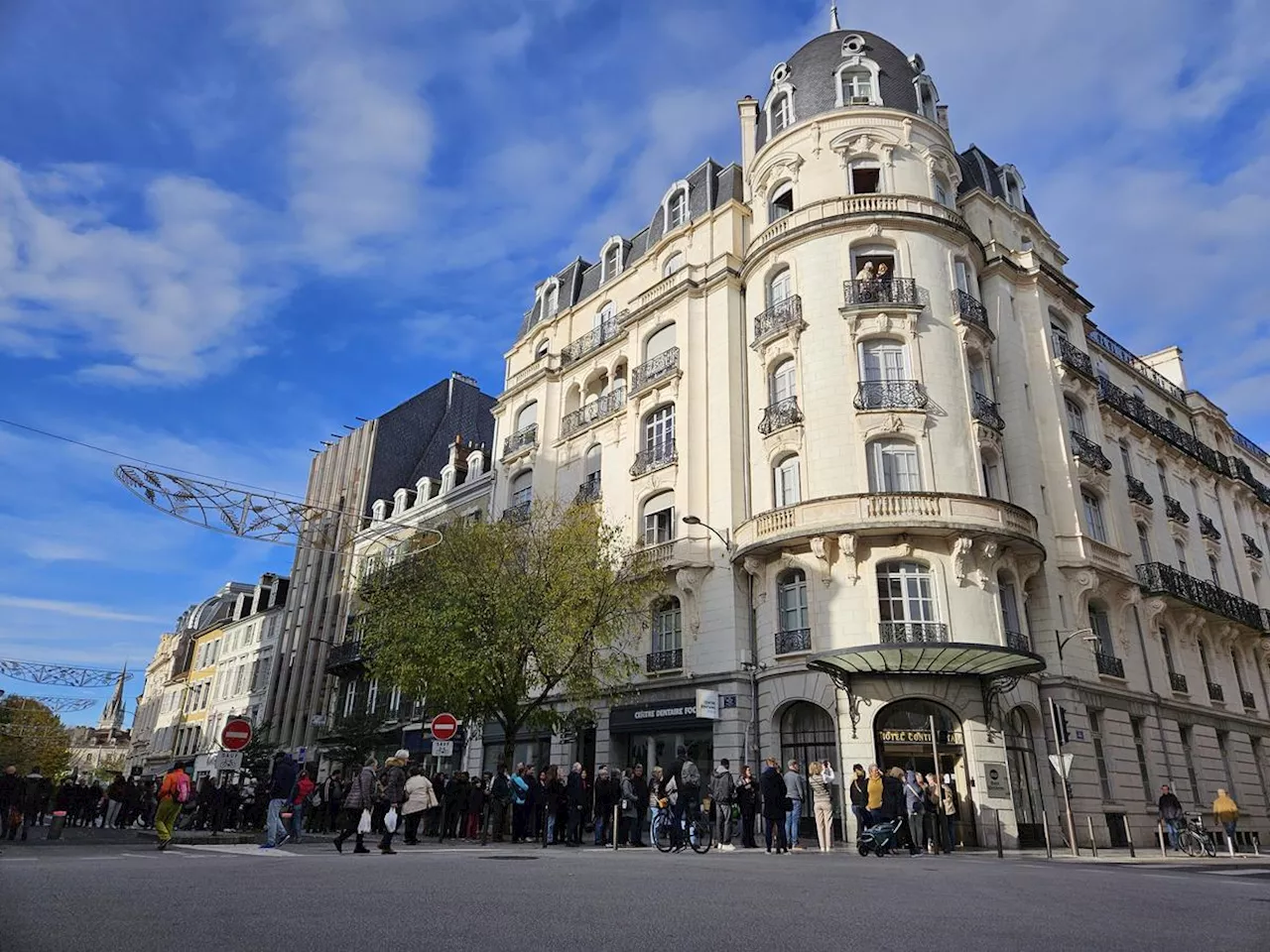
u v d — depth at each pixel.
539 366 36.03
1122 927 5.96
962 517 22.14
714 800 17.91
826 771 16.55
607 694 24.06
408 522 42.47
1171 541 31.89
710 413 27.67
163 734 64.44
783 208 28.86
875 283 25.23
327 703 42.88
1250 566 37.53
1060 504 26.19
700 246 30.70
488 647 21.02
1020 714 23.09
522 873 9.18
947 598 21.83
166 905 5.77
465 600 21.78
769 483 25.08
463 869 9.54
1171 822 21.08
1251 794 30.41
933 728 18.69
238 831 22.30
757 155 29.41
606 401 31.97
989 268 28.34
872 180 28.00
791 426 24.66
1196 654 30.33
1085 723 23.75
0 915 5.05
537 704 22.00
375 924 5.20
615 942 4.84
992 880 9.87
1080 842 22.47
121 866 9.07
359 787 13.70
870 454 23.77
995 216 30.28
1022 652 19.33
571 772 17.92
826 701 21.84
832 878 9.57
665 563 26.05
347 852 13.62
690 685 24.98
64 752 74.31
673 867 10.73
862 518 22.25
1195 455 35.72
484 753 32.19
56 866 8.81
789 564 23.47
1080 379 28.88
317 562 48.78
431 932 4.97
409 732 35.19
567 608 21.86
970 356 25.92
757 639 24.22
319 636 45.66
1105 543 26.61
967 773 20.59
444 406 52.84
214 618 63.03
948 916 6.35
